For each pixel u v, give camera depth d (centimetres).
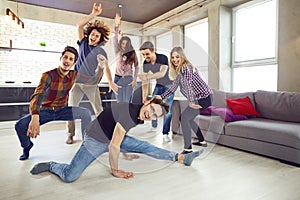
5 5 455
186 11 466
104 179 189
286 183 178
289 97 273
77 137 304
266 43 373
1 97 409
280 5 321
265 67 377
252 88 398
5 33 473
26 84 432
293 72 310
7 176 197
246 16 402
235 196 159
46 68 526
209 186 175
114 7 486
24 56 503
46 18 491
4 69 483
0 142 316
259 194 161
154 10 506
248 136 254
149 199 156
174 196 160
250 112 297
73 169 185
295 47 307
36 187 175
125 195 162
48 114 235
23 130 235
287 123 253
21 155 254
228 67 418
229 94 331
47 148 284
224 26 408
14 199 157
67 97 227
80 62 224
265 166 215
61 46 533
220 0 400
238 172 201
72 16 518
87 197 159
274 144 230
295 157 213
